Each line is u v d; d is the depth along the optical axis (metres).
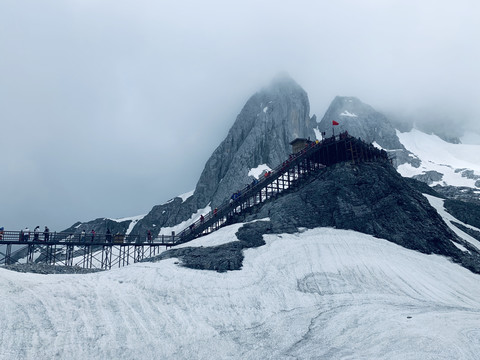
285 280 29.11
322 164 56.50
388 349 16.81
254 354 18.20
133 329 18.73
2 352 14.34
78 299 20.03
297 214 42.16
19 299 17.91
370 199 44.22
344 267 32.03
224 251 32.91
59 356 15.29
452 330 18.38
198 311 22.38
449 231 46.41
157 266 28.50
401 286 30.02
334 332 20.17
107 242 51.41
